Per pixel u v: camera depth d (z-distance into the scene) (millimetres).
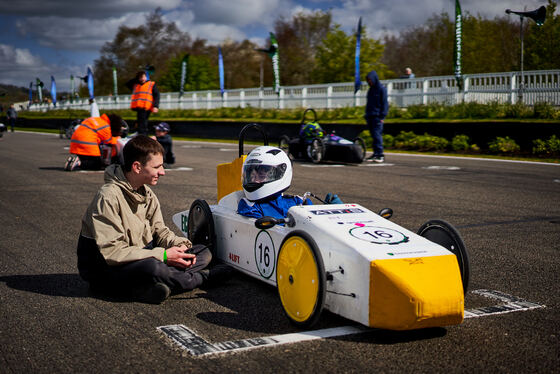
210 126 27641
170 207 8398
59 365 3111
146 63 65438
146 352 3293
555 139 15930
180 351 3307
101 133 13062
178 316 3938
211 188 10375
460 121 18297
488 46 48125
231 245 4930
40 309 4055
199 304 4211
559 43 34250
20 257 5562
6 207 8391
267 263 4359
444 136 18734
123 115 38688
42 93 60625
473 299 4355
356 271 3498
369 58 47156
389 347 3389
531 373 3047
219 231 5125
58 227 7004
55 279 4828
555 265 5340
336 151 14305
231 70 71250
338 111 24234
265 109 29109
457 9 20828
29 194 9656
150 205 4609
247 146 21906
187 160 15820
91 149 13031
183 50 68000
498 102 19969
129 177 4227
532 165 13953
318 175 12141
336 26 47719
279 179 4688
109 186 4168
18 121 45406
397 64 61906
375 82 14820
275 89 29391
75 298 4316
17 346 3377
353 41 47062
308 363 3148
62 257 5578
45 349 3332
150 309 4086
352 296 3543
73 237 6469
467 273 3902
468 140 17984
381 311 3373
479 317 3939
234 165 5418
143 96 15859
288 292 3811
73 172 12930
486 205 8531
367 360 3197
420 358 3232
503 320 3881
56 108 51406
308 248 3590
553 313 4039
